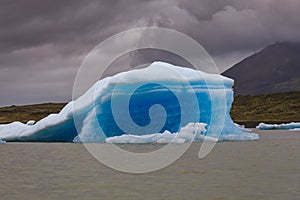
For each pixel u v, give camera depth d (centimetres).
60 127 3719
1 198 1235
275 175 1616
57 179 1577
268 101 13350
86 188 1378
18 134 3909
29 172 1791
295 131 6725
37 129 3781
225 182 1461
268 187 1352
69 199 1212
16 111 10644
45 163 2144
